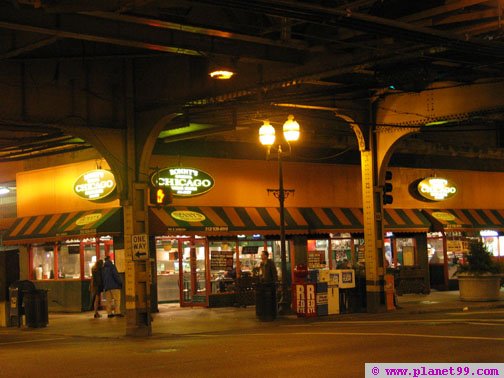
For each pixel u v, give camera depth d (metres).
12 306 24.67
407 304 27.55
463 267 28.81
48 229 28.34
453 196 34.72
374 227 25.06
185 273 28.70
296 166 30.55
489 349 13.11
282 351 14.33
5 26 14.42
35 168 30.28
